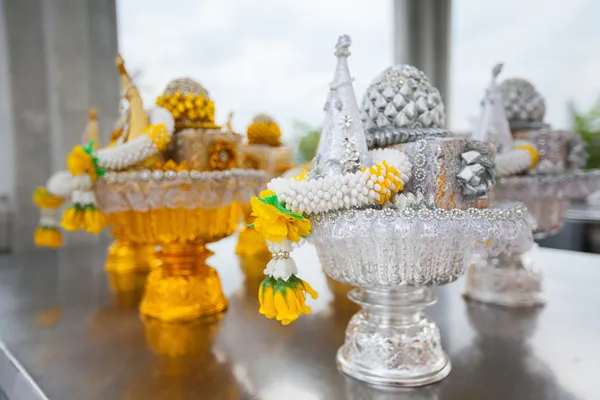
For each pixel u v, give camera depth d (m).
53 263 0.88
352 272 0.36
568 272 0.72
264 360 0.42
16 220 1.01
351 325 0.41
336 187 0.33
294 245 0.33
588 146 1.18
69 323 0.54
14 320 0.55
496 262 0.59
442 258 0.34
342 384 0.37
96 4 1.12
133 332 0.50
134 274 0.79
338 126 0.36
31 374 0.40
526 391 0.35
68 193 0.64
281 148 0.88
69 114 1.06
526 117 0.64
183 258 0.57
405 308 0.38
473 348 0.44
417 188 0.36
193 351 0.45
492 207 0.39
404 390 0.35
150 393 0.36
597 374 0.38
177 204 0.50
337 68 0.38
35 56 1.02
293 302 0.31
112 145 0.56
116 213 0.54
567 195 0.58
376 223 0.33
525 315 0.53
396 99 0.39
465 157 0.35
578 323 0.50
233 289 0.68
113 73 1.16
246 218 0.88
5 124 0.99
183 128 0.55
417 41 1.47
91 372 0.40
